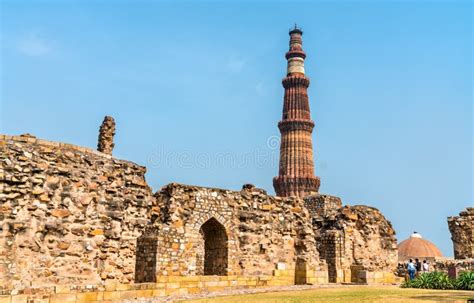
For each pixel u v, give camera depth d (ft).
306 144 379.35
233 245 122.62
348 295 92.53
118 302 86.12
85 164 96.58
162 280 102.99
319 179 377.09
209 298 91.20
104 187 98.43
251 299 87.45
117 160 103.40
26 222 85.61
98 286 90.27
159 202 115.96
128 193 103.50
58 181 91.35
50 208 89.30
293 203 136.36
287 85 396.57
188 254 112.78
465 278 110.83
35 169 88.69
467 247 171.01
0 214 83.30
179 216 113.70
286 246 131.13
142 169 107.76
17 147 88.28
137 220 103.65
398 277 140.56
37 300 75.87
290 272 128.06
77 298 81.51
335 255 133.59
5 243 82.74
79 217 92.89
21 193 86.17
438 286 113.19
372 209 148.97
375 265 143.74
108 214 97.55
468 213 172.76
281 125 386.32
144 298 91.66
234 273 121.19
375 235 146.41
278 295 95.45
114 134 133.08
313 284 125.08
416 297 86.84
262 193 131.44
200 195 119.03
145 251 107.65
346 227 139.13
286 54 408.87
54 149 93.30
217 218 120.78
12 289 79.77
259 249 126.21
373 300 82.02
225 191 124.06
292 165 374.02
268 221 129.70
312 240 134.41
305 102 393.29
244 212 125.90
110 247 96.68
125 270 99.25
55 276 87.86
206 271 125.18
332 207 192.54
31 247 85.61
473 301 73.20
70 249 90.63
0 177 84.23
